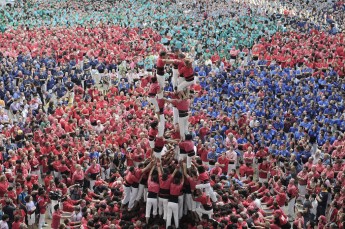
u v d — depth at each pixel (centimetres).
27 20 6694
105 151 3300
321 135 3675
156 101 2253
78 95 4288
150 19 7025
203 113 3981
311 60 5150
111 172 3269
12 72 4588
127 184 2425
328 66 5125
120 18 7094
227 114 3988
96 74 5150
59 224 2616
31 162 3122
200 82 4884
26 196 2750
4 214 2525
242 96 4444
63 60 5178
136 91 4559
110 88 4691
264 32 6391
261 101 4212
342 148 3378
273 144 3453
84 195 2806
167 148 2459
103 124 3859
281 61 5331
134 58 5244
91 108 4034
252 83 4656
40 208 2825
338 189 2812
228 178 3020
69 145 3312
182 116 2252
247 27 6575
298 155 3372
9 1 7644
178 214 2336
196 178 2317
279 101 4222
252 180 3203
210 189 2419
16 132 3497
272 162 3284
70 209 2681
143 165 2431
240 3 7925
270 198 2816
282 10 7675
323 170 3123
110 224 2317
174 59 2216
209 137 3619
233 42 5872
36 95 4191
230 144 3478
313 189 2953
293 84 4619
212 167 3322
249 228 2453
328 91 4475
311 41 5912
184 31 6362
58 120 3828
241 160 3584
